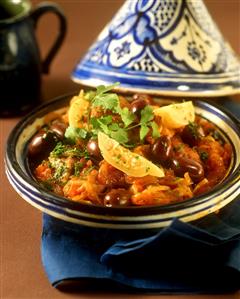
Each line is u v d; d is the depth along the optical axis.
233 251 0.52
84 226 0.53
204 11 0.75
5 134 0.72
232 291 0.51
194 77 0.71
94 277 0.51
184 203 0.51
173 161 0.56
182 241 0.50
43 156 0.60
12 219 0.60
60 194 0.55
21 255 0.55
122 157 0.55
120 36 0.73
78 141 0.59
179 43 0.72
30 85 0.76
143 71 0.71
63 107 0.66
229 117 0.63
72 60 0.88
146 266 0.52
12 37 0.73
